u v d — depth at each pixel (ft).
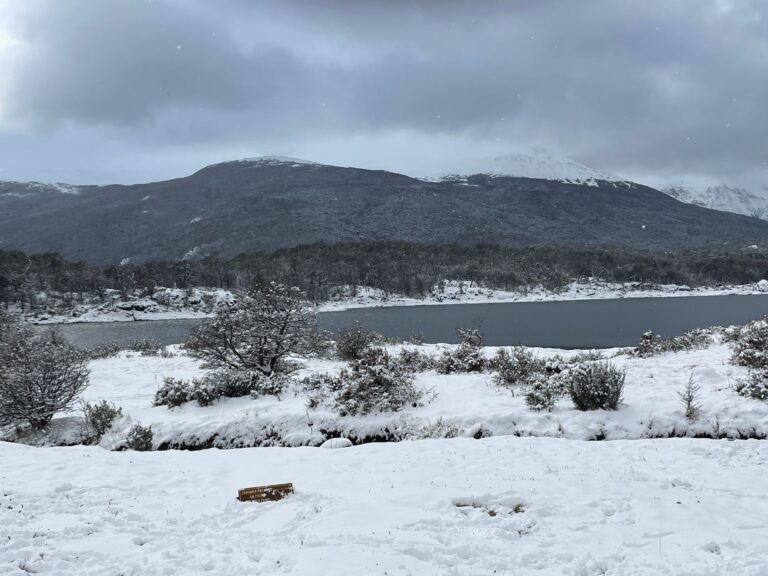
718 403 34.19
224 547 16.97
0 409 37.19
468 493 21.44
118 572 15.37
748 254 588.91
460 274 485.97
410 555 15.97
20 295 328.70
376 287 435.94
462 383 43.83
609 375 35.55
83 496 22.39
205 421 37.29
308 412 37.65
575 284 456.45
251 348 47.52
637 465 25.55
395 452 29.17
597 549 16.43
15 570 15.28
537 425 33.73
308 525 18.47
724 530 17.61
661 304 314.14
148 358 75.41
